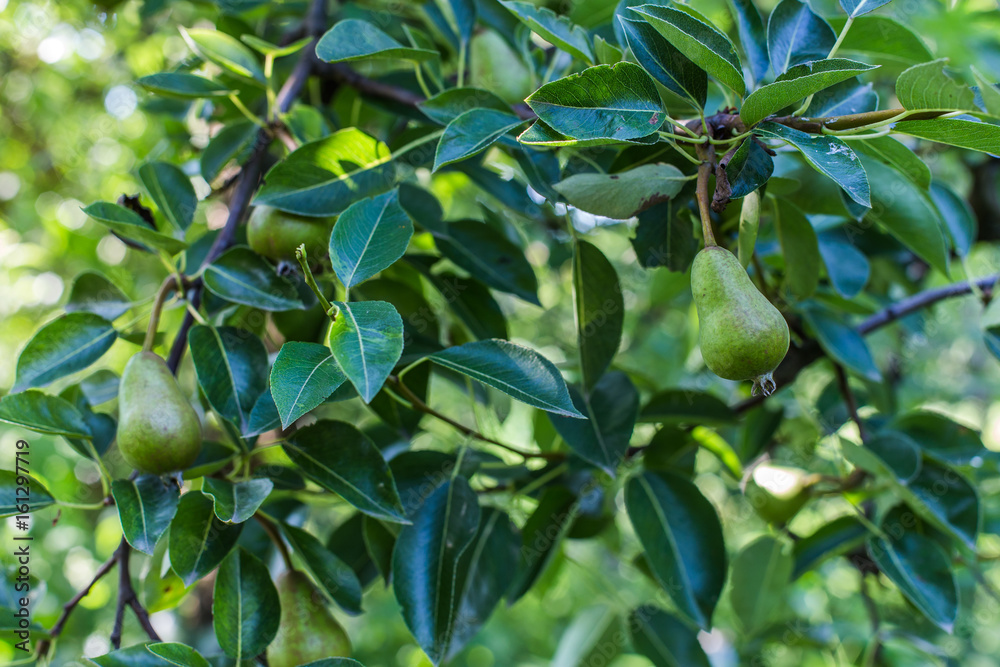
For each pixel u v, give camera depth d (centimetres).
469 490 86
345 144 86
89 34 145
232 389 83
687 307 147
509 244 93
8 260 193
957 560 104
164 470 80
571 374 104
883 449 94
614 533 108
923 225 93
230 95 91
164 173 89
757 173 76
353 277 77
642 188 80
